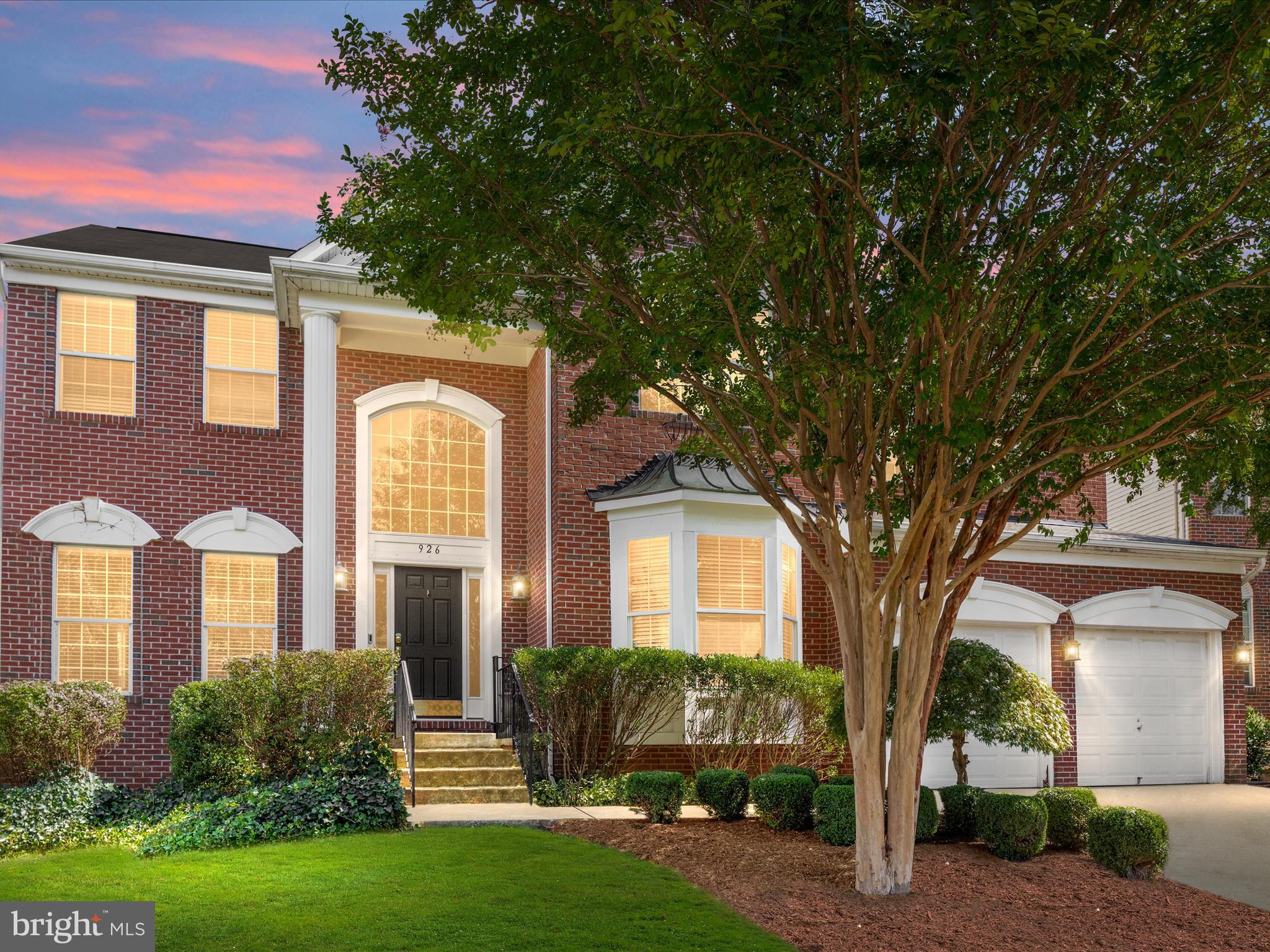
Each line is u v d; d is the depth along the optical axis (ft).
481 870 33.53
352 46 29.40
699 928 29.37
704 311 30.91
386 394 61.21
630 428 59.62
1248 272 31.14
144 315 56.95
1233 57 24.45
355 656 46.24
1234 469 35.50
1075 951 30.32
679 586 54.80
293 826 38.42
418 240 30.89
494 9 28.45
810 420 33.58
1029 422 34.27
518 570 62.44
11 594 52.75
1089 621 64.28
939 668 35.01
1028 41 23.56
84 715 47.34
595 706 50.96
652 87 27.09
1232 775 66.18
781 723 52.26
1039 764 62.39
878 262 32.42
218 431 57.21
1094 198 29.09
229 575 56.65
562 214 30.96
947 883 35.17
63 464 54.54
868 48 23.86
